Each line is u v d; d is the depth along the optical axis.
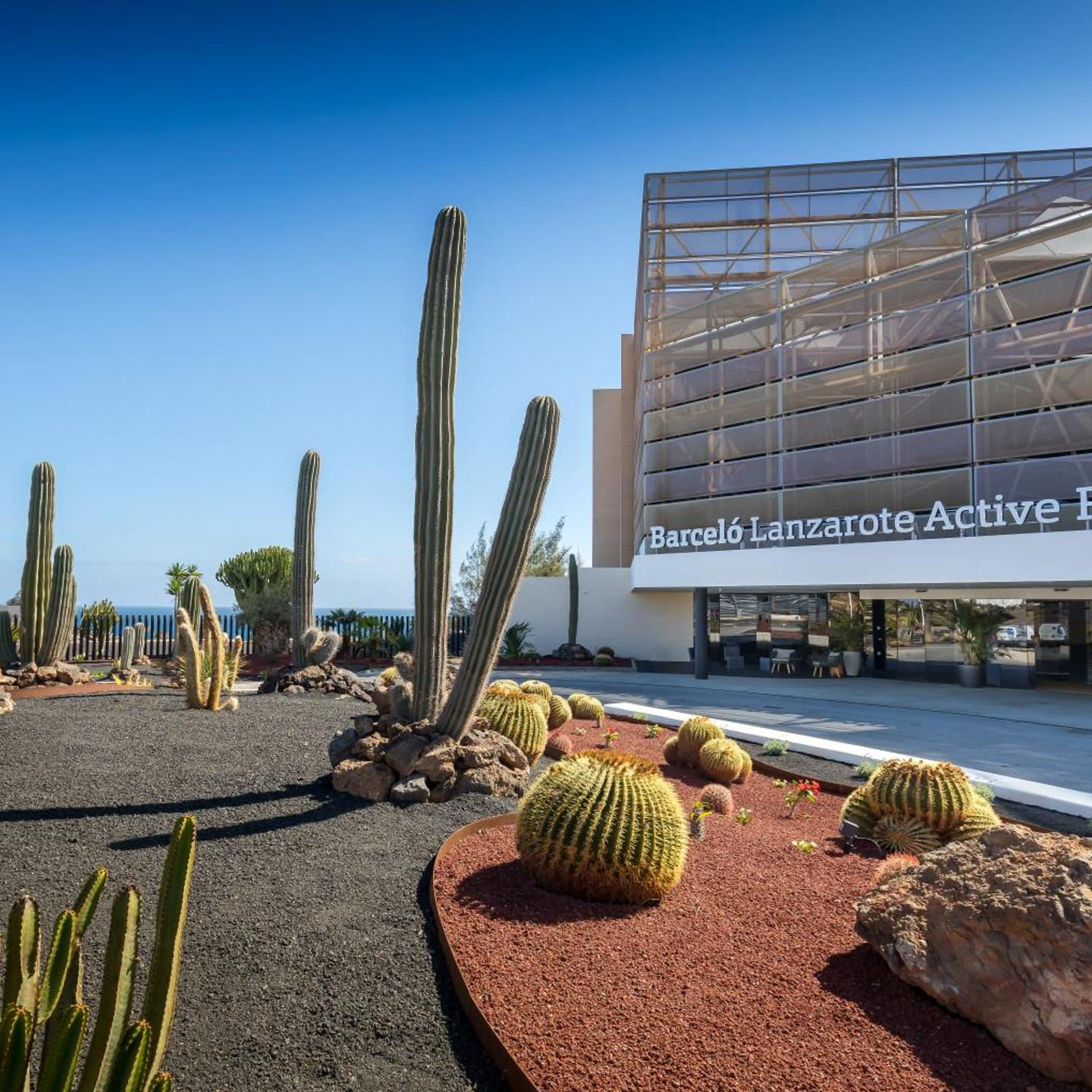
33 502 12.54
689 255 28.64
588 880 4.68
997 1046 3.41
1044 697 19.05
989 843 4.08
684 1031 3.41
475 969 3.86
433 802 6.62
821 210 28.45
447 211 7.11
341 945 4.18
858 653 24.94
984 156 27.98
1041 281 18.50
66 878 4.78
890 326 21.28
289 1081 3.21
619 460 37.06
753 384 23.72
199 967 3.95
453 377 7.12
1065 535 16.05
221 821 5.84
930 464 19.67
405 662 8.33
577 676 23.91
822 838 6.77
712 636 27.52
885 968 3.99
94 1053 2.13
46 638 12.60
